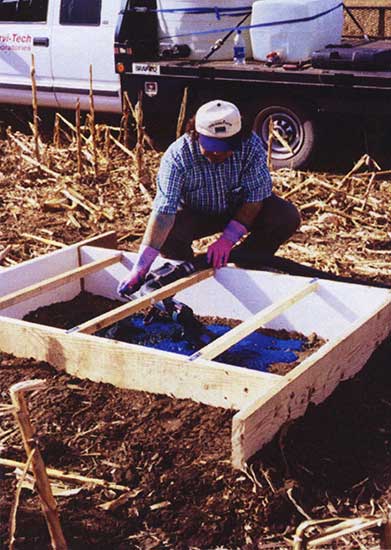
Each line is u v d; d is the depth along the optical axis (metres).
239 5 10.05
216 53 10.20
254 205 5.40
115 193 8.78
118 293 5.61
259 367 5.05
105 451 4.12
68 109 11.10
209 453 4.05
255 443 3.92
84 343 4.66
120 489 3.86
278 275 5.42
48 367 4.82
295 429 4.14
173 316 5.30
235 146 5.04
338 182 8.80
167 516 3.71
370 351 4.87
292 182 8.89
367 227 7.63
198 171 5.25
